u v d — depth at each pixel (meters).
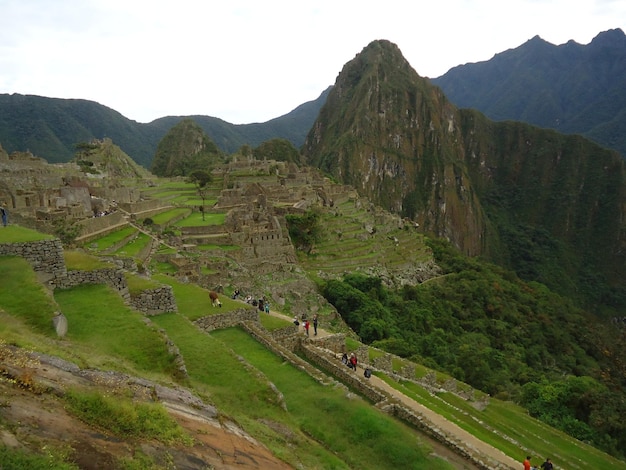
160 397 11.23
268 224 77.62
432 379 37.91
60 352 11.45
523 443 30.62
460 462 18.69
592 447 36.56
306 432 16.83
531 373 66.19
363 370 29.03
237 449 10.82
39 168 84.38
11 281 16.19
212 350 18.59
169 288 22.25
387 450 16.72
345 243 96.50
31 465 6.61
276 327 27.61
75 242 45.12
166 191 114.69
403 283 93.50
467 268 122.69
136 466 7.95
